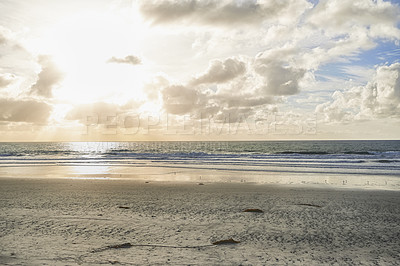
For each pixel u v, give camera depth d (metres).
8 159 45.09
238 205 12.30
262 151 72.12
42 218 9.92
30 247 7.04
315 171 27.05
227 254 6.72
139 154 56.97
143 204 12.41
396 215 10.62
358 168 29.22
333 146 103.06
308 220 9.88
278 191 16.02
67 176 24.36
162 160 41.16
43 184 18.59
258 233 8.43
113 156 51.66
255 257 6.56
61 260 6.15
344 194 15.06
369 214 10.76
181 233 8.37
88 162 38.81
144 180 21.12
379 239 7.95
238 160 40.06
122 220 9.74
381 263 6.32
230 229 8.80
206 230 8.70
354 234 8.38
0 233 8.22
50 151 79.56
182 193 15.27
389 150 72.06
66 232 8.37
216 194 15.02
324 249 7.16
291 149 81.94
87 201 13.02
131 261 6.17
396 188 17.36
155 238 7.89
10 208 11.51
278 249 7.12
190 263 6.12
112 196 14.34
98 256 6.45
